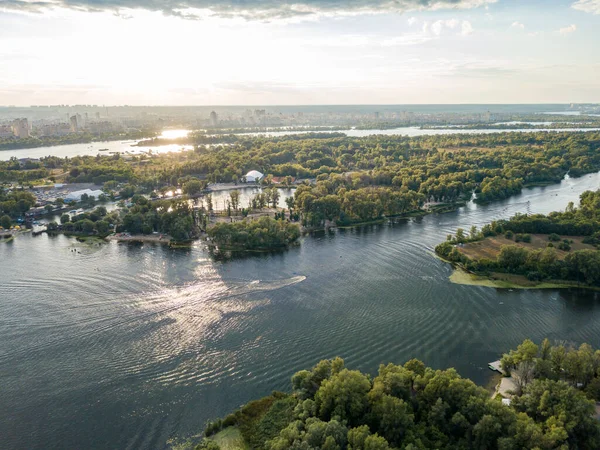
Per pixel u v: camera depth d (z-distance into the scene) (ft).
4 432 447.42
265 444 403.75
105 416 469.16
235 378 527.81
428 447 394.73
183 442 433.07
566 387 433.89
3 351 575.38
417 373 485.15
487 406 408.26
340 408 424.46
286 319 655.35
